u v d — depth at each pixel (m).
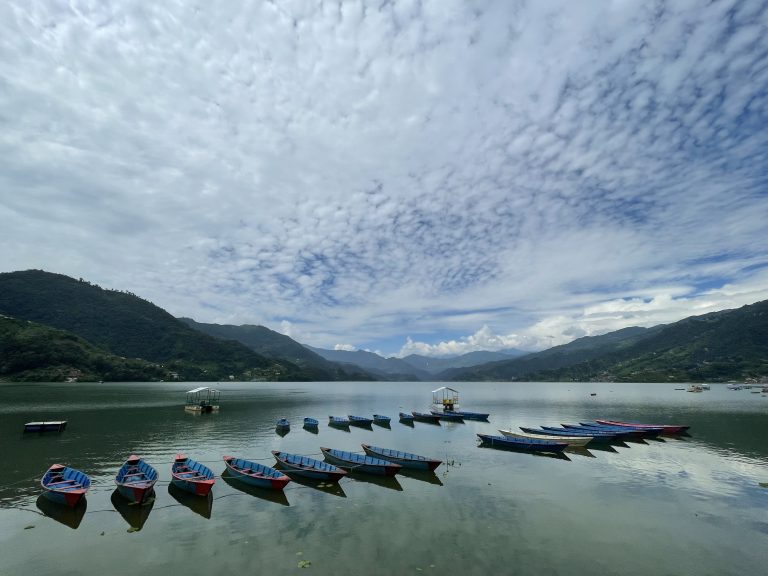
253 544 21.27
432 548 20.92
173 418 74.56
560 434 55.34
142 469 31.67
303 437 56.62
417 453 45.59
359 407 110.19
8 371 165.62
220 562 19.31
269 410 95.31
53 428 56.88
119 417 74.06
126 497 27.67
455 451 46.75
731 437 56.56
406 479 33.94
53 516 24.92
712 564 19.77
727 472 37.03
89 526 23.50
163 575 18.14
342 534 22.58
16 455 42.19
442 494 29.98
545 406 113.56
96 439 52.00
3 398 105.75
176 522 24.16
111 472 35.53
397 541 21.72
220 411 90.88
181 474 30.20
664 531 23.52
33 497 28.42
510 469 37.75
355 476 34.62
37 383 166.00
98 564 19.16
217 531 22.91
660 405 112.75
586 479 34.44
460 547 21.06
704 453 45.56
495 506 27.41
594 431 55.41
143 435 55.56
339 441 53.81
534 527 23.84
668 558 20.27
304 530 23.11
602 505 27.81
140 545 21.09
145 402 103.25
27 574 18.25
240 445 49.38
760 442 52.66
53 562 19.36
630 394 174.00
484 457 43.19
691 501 28.86
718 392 176.62
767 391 170.62
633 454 44.91
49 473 29.98
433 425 72.38
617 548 21.25
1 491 29.83
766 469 38.19
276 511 26.11
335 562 19.34
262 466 32.75
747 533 23.36
